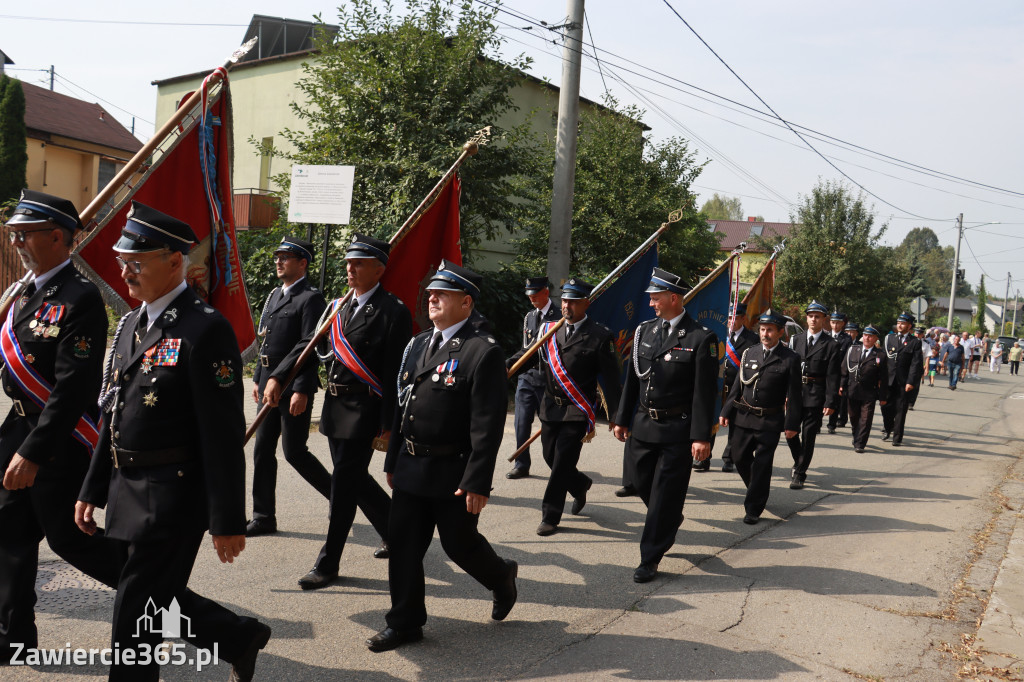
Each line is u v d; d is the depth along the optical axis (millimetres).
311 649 3740
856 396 10844
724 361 9062
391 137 12820
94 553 3412
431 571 4953
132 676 2807
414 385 3887
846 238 27500
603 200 14977
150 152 3719
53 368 3232
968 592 5098
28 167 27500
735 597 4801
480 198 13438
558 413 5945
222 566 4781
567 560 5332
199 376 2809
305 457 5246
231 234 4129
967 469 9766
